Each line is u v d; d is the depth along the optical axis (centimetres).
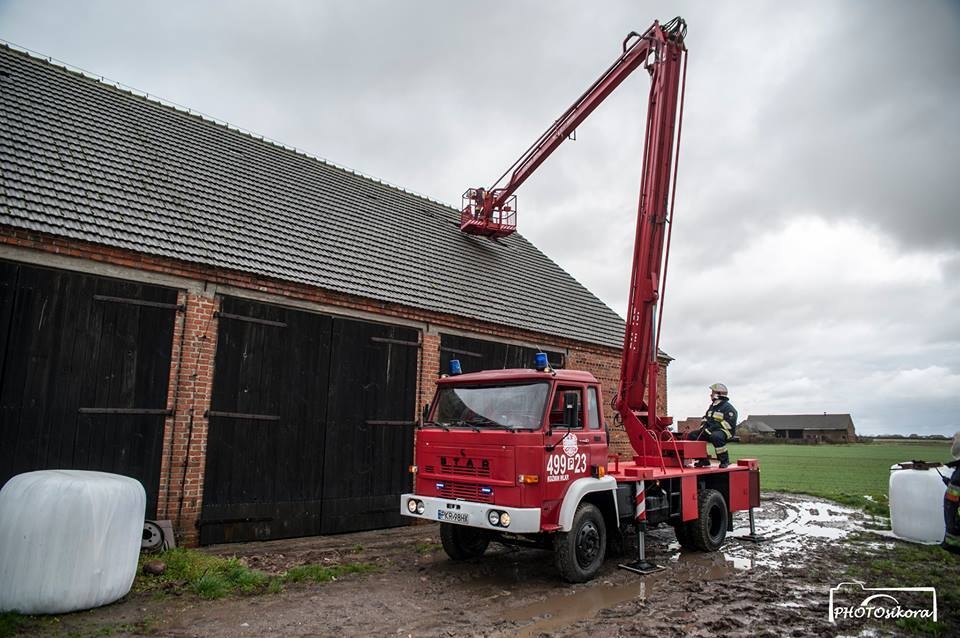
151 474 841
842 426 9462
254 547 891
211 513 882
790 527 1198
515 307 1452
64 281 803
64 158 941
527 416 732
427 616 601
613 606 645
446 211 1764
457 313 1246
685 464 975
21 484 563
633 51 1318
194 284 912
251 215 1120
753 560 885
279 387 985
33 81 1071
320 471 1021
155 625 546
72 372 795
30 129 952
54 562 544
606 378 1617
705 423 1073
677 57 1071
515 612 620
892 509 1073
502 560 855
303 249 1115
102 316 827
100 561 570
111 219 874
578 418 785
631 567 810
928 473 1053
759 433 9469
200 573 696
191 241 936
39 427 764
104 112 1133
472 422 767
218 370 919
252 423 945
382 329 1148
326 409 1043
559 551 723
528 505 691
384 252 1298
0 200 777
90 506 566
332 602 638
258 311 978
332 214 1313
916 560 888
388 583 722
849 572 805
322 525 1012
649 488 876
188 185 1084
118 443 820
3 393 743
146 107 1244
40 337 776
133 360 845
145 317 863
